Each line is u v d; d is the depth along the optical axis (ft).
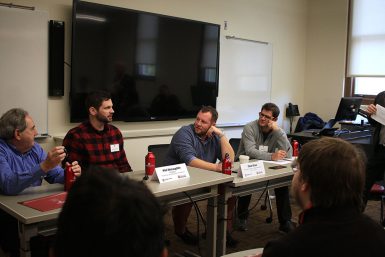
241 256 5.01
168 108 15.56
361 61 20.51
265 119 11.42
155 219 1.95
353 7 20.57
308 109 22.54
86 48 12.84
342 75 21.16
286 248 3.16
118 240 1.84
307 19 22.36
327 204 3.32
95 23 12.99
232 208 10.21
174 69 15.58
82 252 1.85
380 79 20.15
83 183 1.97
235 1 18.22
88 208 1.88
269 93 20.43
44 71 12.01
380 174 12.51
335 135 15.78
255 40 19.35
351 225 3.21
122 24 13.74
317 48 22.06
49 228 5.93
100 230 1.84
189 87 16.21
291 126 21.94
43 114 12.11
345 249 3.09
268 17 20.01
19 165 7.08
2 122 6.96
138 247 1.87
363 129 17.84
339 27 21.13
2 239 6.91
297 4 21.63
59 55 12.31
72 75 12.60
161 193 6.89
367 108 12.23
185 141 9.74
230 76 18.21
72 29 12.46
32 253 5.80
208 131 10.12
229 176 8.29
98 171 2.03
